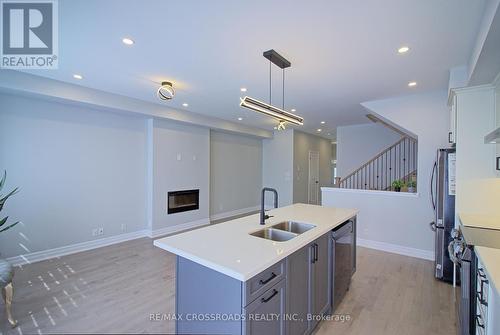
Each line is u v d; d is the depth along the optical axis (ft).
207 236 6.52
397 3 5.65
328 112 16.88
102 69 9.67
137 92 12.75
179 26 6.70
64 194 12.60
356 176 22.45
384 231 13.62
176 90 12.19
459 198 9.07
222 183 21.91
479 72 7.63
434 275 10.57
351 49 7.88
